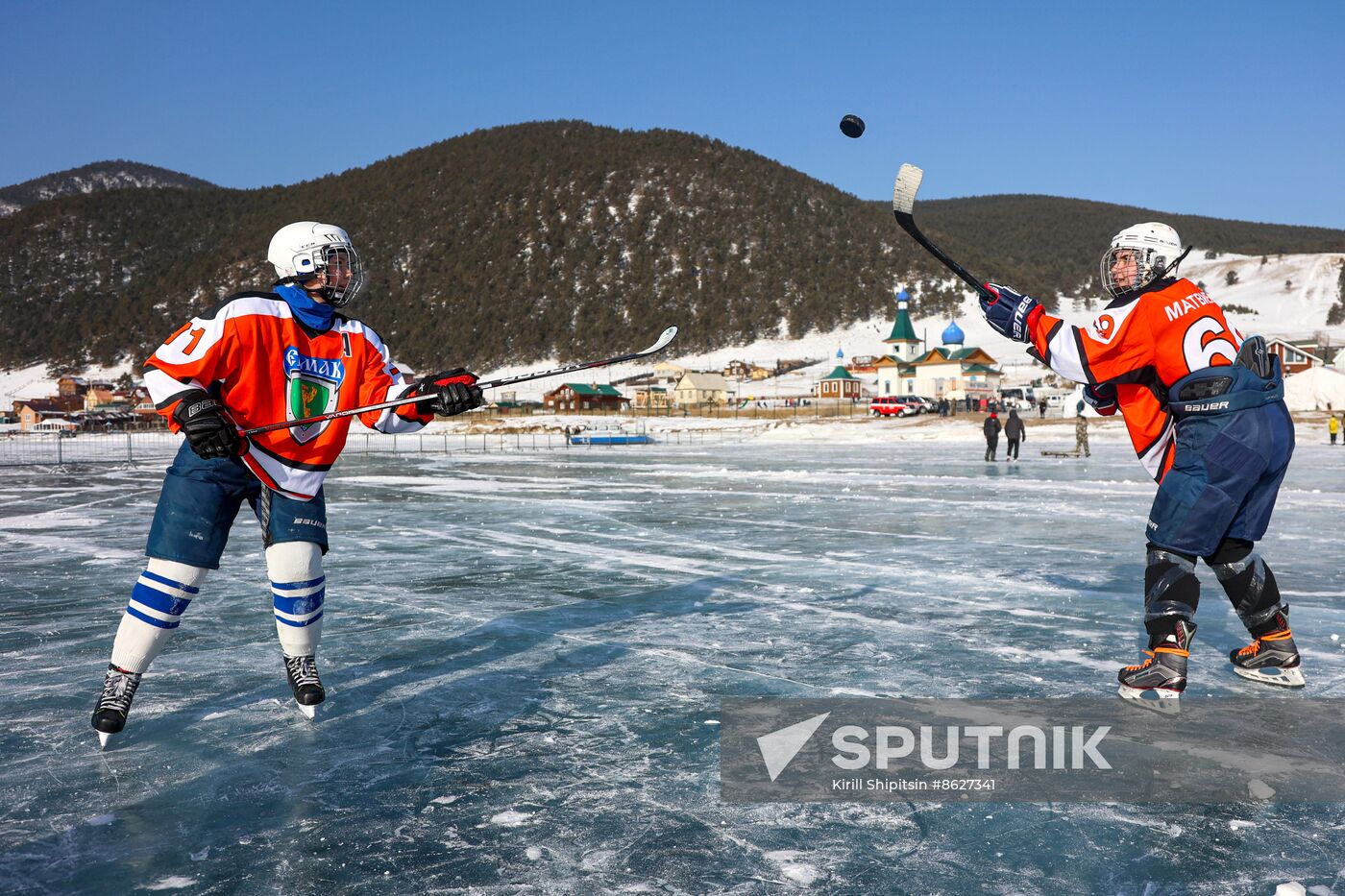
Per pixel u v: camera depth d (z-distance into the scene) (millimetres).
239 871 2070
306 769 2719
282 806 2445
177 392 2904
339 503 11969
